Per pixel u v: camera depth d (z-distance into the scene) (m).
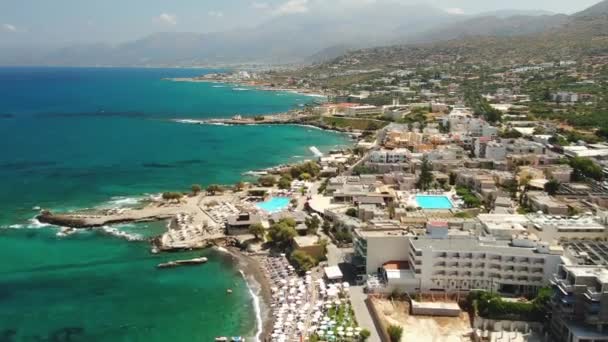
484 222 188.50
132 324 152.75
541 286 157.38
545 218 196.50
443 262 160.62
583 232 182.50
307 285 170.00
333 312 151.25
